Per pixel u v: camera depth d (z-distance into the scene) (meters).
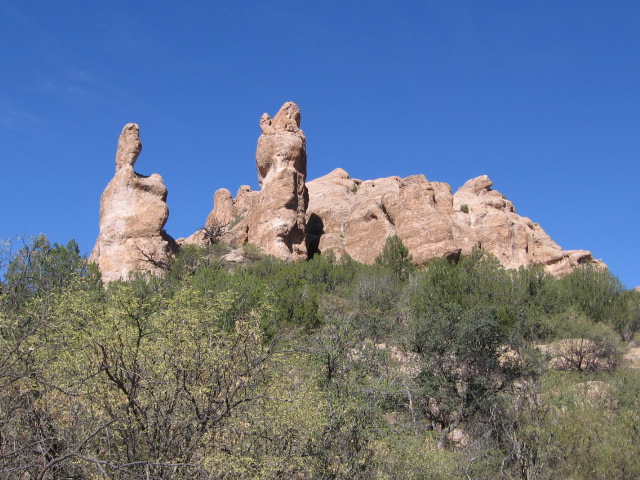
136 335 11.36
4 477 8.76
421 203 54.78
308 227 61.06
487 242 55.25
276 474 11.57
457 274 35.00
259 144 58.41
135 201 50.06
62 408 10.49
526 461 16.92
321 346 15.48
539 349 25.00
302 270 42.03
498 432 18.48
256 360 12.22
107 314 11.31
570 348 27.55
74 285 12.18
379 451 13.99
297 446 12.10
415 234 52.50
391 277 43.09
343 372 15.34
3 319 10.62
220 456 10.41
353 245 56.97
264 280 37.38
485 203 59.81
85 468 9.93
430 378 20.86
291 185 55.00
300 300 28.88
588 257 57.09
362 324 22.48
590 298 35.03
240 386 11.42
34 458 9.72
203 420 10.88
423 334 23.27
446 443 18.69
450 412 20.50
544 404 19.20
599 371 26.02
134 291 12.20
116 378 10.72
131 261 47.50
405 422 18.12
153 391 10.89
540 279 34.47
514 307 30.22
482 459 16.84
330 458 12.66
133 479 9.67
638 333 34.84
